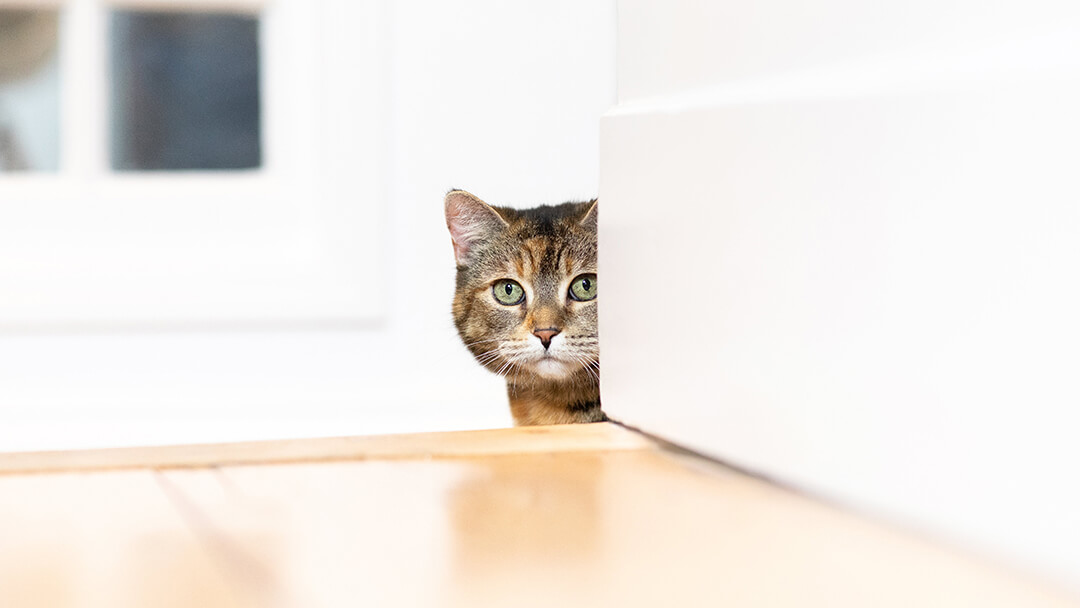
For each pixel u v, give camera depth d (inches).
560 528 20.3
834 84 22.8
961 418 19.6
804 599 16.3
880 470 21.4
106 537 19.6
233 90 77.3
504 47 69.6
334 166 68.6
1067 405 17.7
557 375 58.4
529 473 25.4
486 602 15.8
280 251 73.3
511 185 70.3
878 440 21.5
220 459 26.5
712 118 26.9
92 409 66.7
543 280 58.4
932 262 20.2
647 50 31.4
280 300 68.3
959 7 19.9
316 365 69.2
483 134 69.9
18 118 74.0
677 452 28.2
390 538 19.4
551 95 70.2
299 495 22.9
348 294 68.8
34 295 66.4
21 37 73.7
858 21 22.4
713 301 27.0
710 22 27.8
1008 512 18.7
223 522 20.6
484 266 60.3
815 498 23.2
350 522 20.6
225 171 75.5
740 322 25.8
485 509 21.7
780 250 24.3
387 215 69.2
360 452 27.5
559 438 30.1
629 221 31.6
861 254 21.8
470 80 69.7
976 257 19.2
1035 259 18.2
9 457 26.8
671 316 29.0
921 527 20.5
